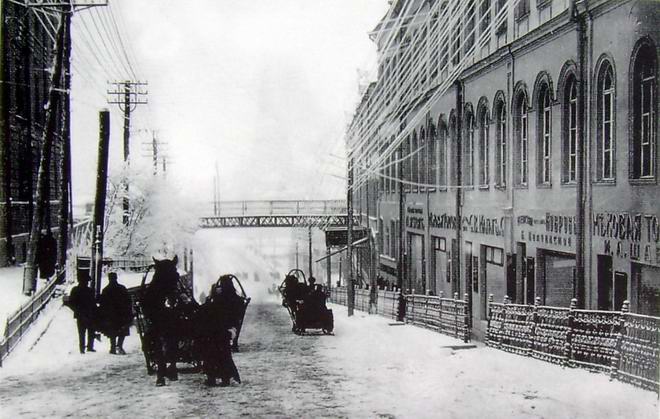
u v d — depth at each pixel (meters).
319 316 18.59
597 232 15.59
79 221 49.28
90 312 14.86
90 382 10.49
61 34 22.33
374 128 44.62
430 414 7.71
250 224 58.03
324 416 7.65
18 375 11.46
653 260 13.06
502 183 22.94
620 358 9.98
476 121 25.14
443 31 29.00
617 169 14.66
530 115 19.97
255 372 11.16
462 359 12.58
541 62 19.09
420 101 33.25
